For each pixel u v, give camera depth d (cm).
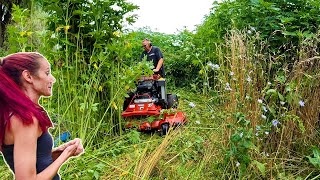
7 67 199
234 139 365
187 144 448
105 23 522
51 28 517
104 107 543
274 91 394
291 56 514
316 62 439
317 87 425
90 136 500
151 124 545
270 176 382
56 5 501
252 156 390
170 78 960
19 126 189
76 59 505
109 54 523
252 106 407
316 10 544
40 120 196
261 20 568
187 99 709
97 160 452
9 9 1122
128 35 536
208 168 407
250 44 453
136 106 562
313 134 418
